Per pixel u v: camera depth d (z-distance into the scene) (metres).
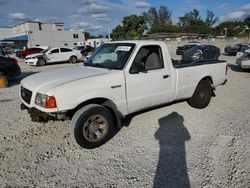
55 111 3.25
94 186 2.79
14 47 46.94
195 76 5.09
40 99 3.35
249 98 6.52
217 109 5.52
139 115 5.12
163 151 3.55
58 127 4.55
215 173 2.97
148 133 4.21
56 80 3.57
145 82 4.11
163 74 4.38
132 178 2.92
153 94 4.30
